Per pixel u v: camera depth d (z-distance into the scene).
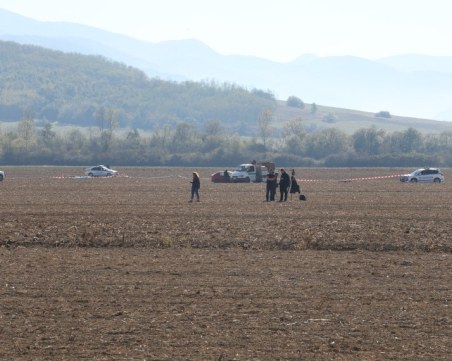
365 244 128.62
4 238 134.62
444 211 183.75
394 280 100.00
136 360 67.69
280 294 91.31
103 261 113.56
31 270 106.19
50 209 187.12
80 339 73.56
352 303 87.12
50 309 84.06
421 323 79.06
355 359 68.12
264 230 144.12
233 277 101.50
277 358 68.19
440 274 104.12
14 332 75.69
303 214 174.12
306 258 116.88
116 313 82.31
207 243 130.25
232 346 71.50
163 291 92.81
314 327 77.56
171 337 74.19
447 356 69.06
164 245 128.62
